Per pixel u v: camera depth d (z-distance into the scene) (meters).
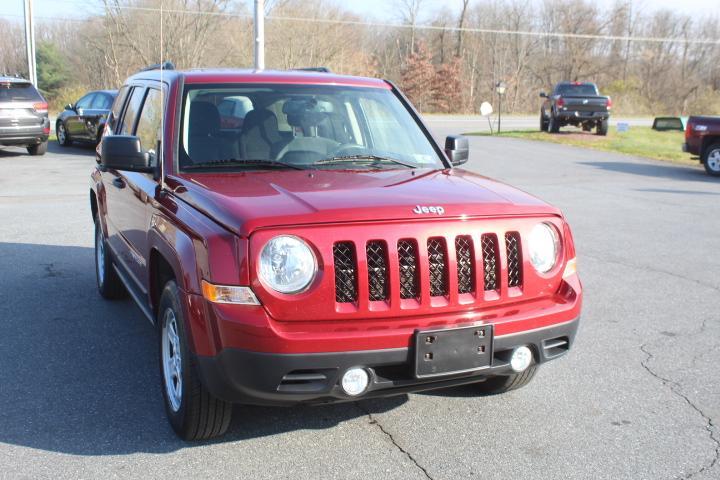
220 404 3.67
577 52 74.94
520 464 3.69
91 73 43.25
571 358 5.27
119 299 6.52
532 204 3.87
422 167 4.67
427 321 3.48
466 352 3.52
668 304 6.68
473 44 72.56
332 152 4.60
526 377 4.41
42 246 8.63
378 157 4.65
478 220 3.64
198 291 3.43
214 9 29.61
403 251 3.48
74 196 12.61
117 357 5.11
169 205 4.03
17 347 5.28
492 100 71.38
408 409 4.34
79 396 4.44
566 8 74.94
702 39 79.00
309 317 3.34
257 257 3.29
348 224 3.41
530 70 75.38
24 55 57.22
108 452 3.73
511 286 3.75
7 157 19.12
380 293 3.45
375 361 3.37
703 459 3.77
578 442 3.94
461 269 3.60
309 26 52.19
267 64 50.88
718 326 6.05
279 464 3.64
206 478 3.49
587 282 7.44
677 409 4.40
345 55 56.38
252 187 3.87
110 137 4.43
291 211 3.41
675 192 14.60
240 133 4.55
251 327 3.26
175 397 3.93
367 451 3.80
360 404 4.40
